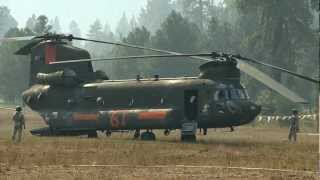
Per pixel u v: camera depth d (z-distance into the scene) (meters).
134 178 55.56
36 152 80.56
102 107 114.44
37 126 188.12
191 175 58.41
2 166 64.75
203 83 106.50
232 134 155.25
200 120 105.94
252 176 58.12
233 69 107.00
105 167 64.62
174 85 108.62
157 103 109.06
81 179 54.72
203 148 89.06
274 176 58.06
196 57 110.00
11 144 94.06
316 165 67.44
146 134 110.69
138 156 75.75
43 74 123.31
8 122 195.50
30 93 124.56
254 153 82.12
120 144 94.44
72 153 79.25
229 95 104.75
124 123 110.81
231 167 65.31
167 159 72.69
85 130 117.00
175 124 106.81
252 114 104.19
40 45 125.81
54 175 57.69
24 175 57.75
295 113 117.88
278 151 85.88
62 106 119.44
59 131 120.25
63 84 119.31
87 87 117.25
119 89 113.50
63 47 122.38
